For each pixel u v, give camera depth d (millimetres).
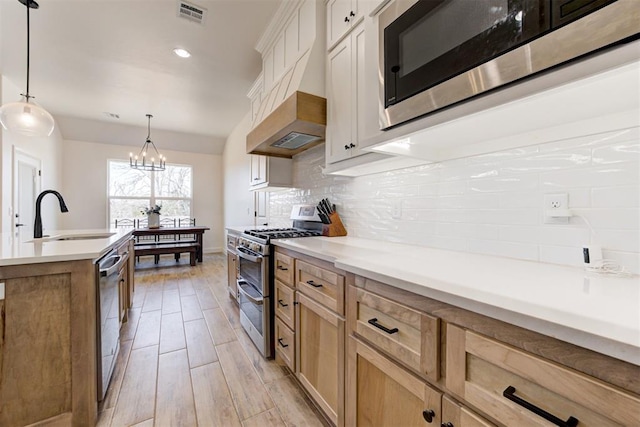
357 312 1114
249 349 2164
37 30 2508
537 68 726
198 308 3037
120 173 6059
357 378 1114
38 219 2039
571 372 520
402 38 1136
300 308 1627
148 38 2645
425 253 1325
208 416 1466
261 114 2744
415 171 1618
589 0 637
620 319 493
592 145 945
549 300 609
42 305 1275
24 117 2111
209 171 6848
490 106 844
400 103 1136
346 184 2195
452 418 732
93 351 1370
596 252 917
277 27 2467
